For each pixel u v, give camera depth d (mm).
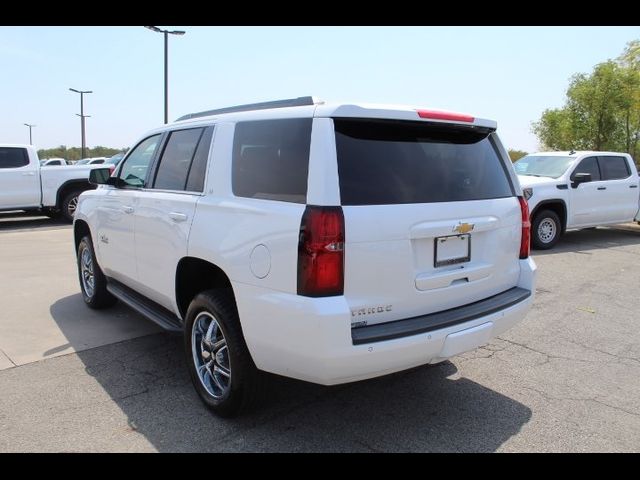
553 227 10031
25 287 6766
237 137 3383
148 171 4371
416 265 3012
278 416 3439
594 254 9570
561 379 4090
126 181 4754
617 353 4645
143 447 3064
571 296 6574
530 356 4562
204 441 3131
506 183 3693
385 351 2754
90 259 5625
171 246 3719
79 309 5785
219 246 3172
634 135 24781
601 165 10812
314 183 2740
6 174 12883
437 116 3131
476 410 3564
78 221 5707
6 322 5320
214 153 3521
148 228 4078
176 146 4098
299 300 2689
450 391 3852
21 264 8273
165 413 3459
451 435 3242
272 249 2824
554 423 3406
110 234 4844
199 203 3469
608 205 10727
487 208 3391
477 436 3234
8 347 4629
